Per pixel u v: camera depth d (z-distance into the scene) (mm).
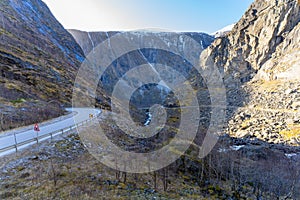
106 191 11797
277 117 61656
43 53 62125
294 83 82812
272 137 47938
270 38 108938
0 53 42469
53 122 27031
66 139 19094
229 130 55000
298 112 62031
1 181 10711
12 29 61844
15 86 35000
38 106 31797
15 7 78438
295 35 101188
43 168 12820
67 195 10320
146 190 13508
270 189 19891
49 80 47469
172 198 13391
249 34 121750
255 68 110750
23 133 20500
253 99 81250
